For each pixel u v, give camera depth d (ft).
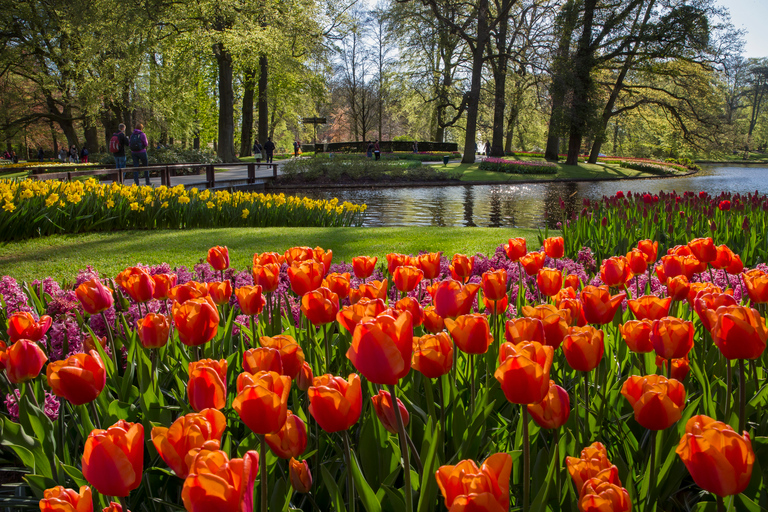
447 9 112.16
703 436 3.08
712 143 125.29
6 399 6.82
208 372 4.00
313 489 5.22
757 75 282.36
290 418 3.97
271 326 7.54
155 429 3.38
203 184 61.16
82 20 96.37
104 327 9.36
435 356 4.39
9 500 5.22
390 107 168.86
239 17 93.20
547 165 113.80
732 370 6.73
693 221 22.84
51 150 178.81
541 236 24.45
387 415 4.36
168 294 7.90
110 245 25.99
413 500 4.52
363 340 3.53
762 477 4.50
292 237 28.50
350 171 87.76
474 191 77.36
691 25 106.63
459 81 155.22
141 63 100.01
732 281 12.25
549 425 3.86
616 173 120.67
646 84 136.87
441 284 5.63
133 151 59.26
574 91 116.16
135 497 5.18
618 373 6.63
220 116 108.06
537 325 4.61
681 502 5.37
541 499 3.76
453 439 5.19
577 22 112.98
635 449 5.46
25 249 24.99
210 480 2.36
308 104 158.81
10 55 105.60
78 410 6.15
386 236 29.12
